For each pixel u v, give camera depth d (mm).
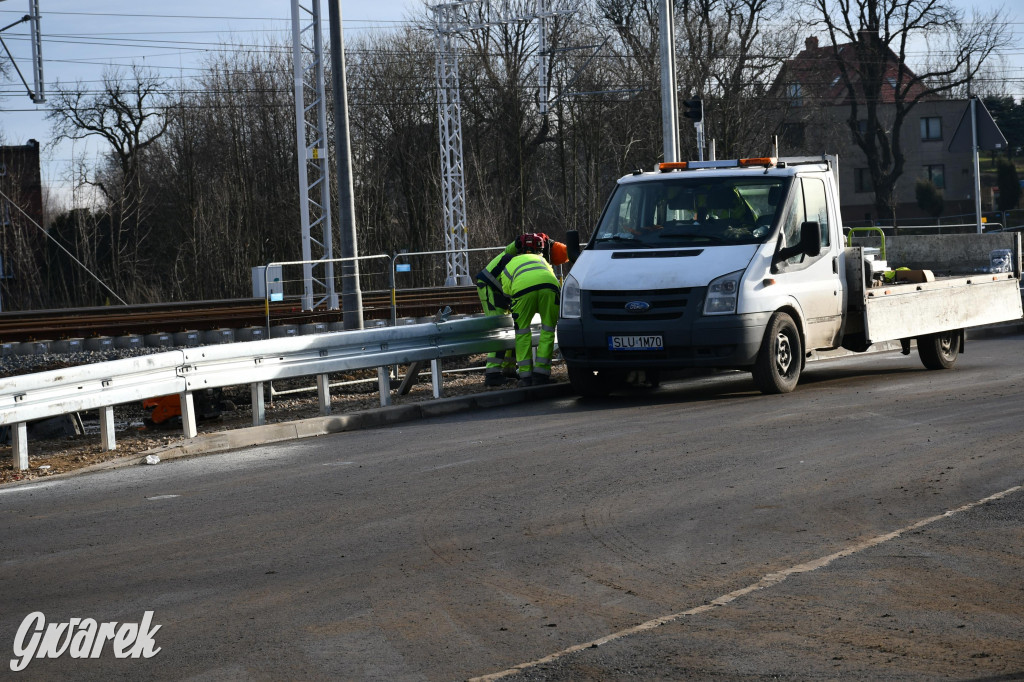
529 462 9375
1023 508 7035
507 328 14695
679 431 10539
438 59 39562
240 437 11391
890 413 10969
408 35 56438
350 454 10344
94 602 6000
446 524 7336
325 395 12828
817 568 5969
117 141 59625
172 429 12891
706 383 14656
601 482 8414
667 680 4535
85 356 19969
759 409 11656
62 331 21891
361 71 56906
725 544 6551
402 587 5988
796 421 10750
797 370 13039
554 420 11805
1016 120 77750
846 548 6336
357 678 4738
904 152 72062
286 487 8875
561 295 13141
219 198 57094
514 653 4953
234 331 21625
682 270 12516
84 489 9273
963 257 16906
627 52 55188
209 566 6590
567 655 4879
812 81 59812
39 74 28797
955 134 25719
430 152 55719
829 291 13523
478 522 7348
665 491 8000
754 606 5406
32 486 9586
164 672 4945
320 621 5504
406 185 55969
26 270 57125
